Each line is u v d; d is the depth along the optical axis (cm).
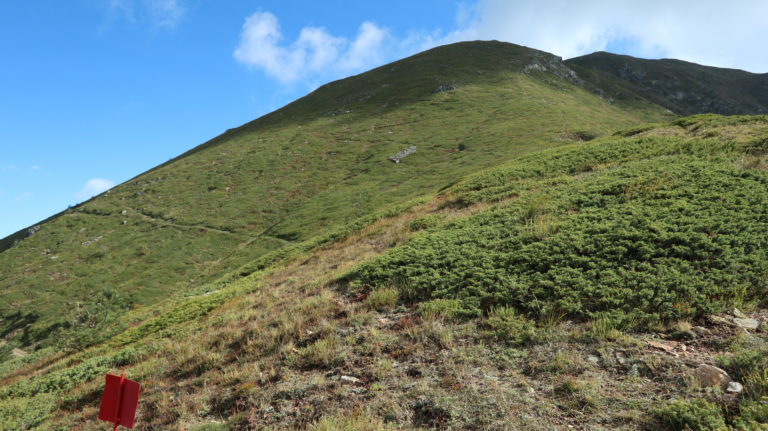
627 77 18325
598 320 970
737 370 746
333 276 1792
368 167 9062
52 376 1712
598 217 1600
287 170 9888
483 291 1239
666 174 1891
